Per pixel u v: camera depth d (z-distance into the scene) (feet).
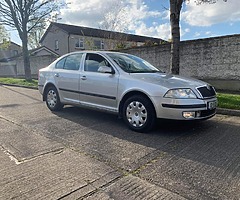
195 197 7.77
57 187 8.45
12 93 37.19
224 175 9.20
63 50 107.65
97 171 9.64
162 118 13.82
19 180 8.96
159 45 39.99
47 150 11.94
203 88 14.37
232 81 32.60
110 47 74.69
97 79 16.81
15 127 16.28
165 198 7.72
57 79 20.22
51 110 21.56
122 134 14.48
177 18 25.44
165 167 9.95
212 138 13.61
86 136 14.16
